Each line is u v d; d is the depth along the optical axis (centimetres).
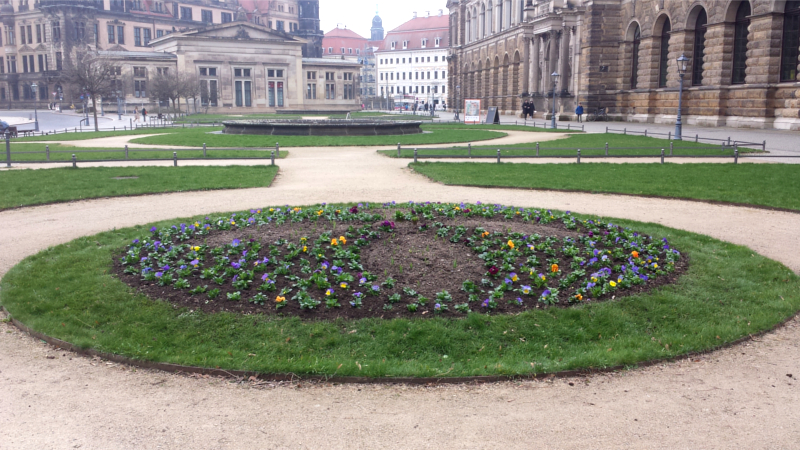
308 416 654
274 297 964
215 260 1131
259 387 723
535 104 8069
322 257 1104
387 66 19775
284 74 13512
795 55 4481
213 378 746
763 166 2677
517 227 1370
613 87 6812
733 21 4962
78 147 4012
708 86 5181
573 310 912
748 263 1174
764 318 900
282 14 17888
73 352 826
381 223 1307
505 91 9644
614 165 2795
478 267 1084
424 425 632
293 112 12244
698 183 2219
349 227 1295
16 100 14412
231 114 11706
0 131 5441
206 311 919
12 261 1252
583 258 1129
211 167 2817
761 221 1622
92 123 8556
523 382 732
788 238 1430
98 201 1959
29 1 14025
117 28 14450
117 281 1051
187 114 11119
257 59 13138
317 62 14600
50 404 680
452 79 13088
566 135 4753
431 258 1123
